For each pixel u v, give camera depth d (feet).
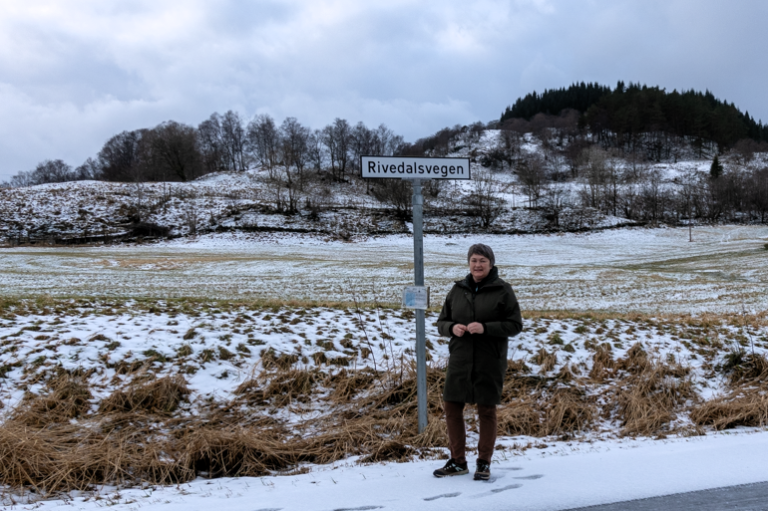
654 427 19.84
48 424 18.21
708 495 11.84
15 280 102.63
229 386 22.04
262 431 18.43
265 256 167.32
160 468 15.66
